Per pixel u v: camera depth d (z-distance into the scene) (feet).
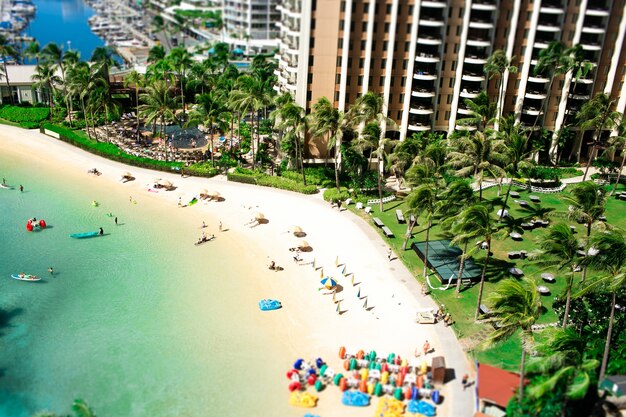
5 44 493.77
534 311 157.89
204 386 174.60
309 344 194.90
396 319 209.36
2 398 166.81
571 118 379.96
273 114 318.24
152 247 262.26
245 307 216.74
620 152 386.32
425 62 351.25
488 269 242.78
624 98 374.22
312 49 322.96
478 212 199.11
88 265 244.42
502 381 167.53
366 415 164.25
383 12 323.57
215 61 532.73
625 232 208.13
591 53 370.73
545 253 181.47
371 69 334.65
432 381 175.42
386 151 349.00
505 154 282.56
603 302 200.23
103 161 371.97
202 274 239.91
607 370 174.50
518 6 342.85
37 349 189.16
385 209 306.96
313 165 352.08
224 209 304.09
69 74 401.70
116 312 211.41
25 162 364.38
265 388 174.60
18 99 469.16
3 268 238.07
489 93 367.04
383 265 248.11
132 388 172.96
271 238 273.13
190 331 201.26
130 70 516.32
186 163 359.66
